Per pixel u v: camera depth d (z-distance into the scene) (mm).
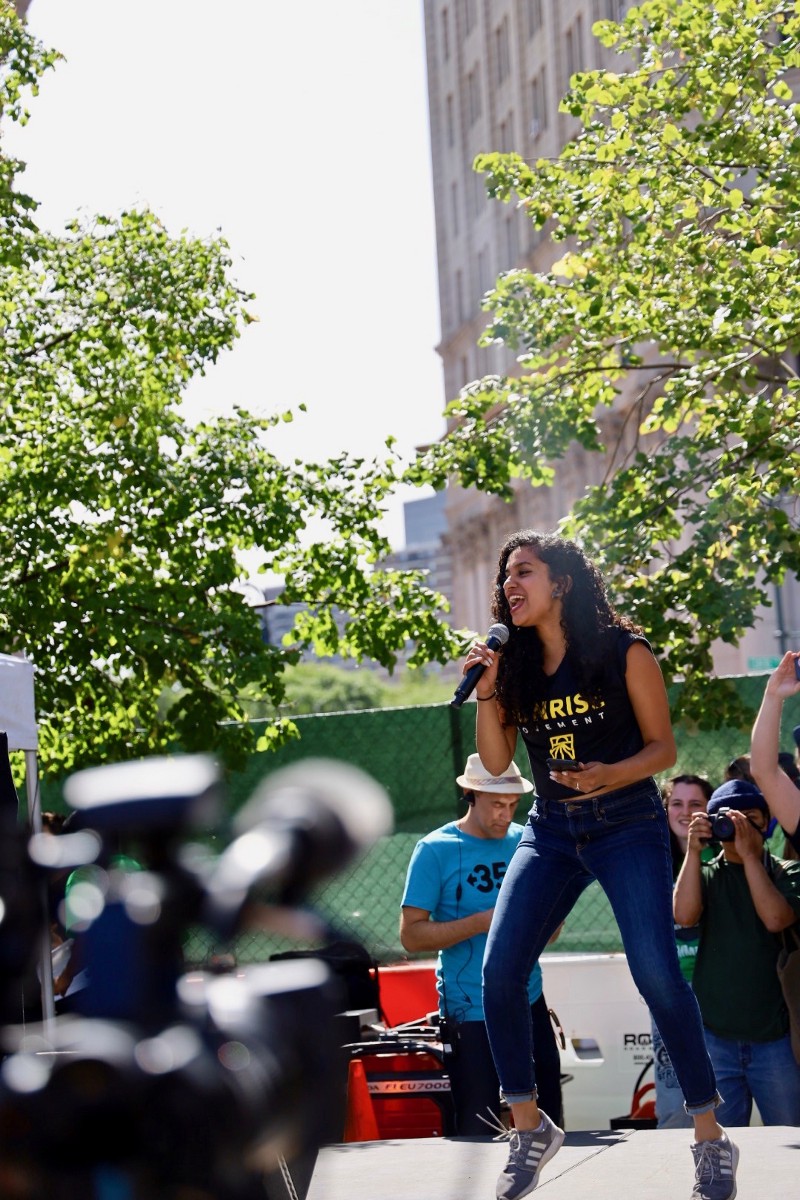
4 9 10188
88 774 1059
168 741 10367
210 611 9891
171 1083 975
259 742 9141
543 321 10781
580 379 10523
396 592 10891
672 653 8992
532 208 10266
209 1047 1016
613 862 3670
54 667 9648
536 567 3754
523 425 10461
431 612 10781
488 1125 5555
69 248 10781
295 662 10234
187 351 10750
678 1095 5766
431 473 10523
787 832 4551
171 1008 1042
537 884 3785
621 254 9945
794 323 8031
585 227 9828
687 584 8867
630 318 9406
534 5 45812
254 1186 1013
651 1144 4641
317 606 10812
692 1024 3604
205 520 10203
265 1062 1032
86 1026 1023
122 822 1018
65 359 10641
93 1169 979
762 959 5613
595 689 3725
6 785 5316
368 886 8328
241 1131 988
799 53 8961
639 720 3736
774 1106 5543
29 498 9781
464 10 55500
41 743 10344
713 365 8641
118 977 1035
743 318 8570
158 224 10875
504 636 3852
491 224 50719
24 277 10648
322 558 10617
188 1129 976
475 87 54344
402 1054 5828
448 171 58875
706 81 9164
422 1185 4238
